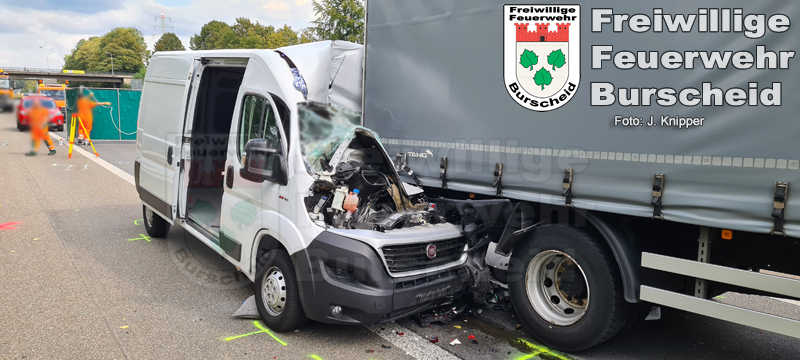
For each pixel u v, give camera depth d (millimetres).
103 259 6320
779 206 2965
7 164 14438
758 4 3037
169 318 4617
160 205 6531
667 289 3654
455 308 4887
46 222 8125
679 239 3605
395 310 3977
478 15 4352
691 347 4324
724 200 3162
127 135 22859
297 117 4379
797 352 4250
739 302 5289
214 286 5492
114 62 121688
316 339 4273
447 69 4641
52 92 27875
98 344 4055
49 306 4793
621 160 3586
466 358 4020
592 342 3904
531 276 4305
